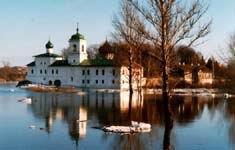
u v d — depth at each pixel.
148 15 25.28
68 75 173.62
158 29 25.27
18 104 78.88
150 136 40.19
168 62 25.62
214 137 41.47
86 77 169.25
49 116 58.00
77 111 65.44
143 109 68.62
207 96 115.56
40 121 52.16
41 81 179.88
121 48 71.31
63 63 176.50
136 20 27.00
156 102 83.88
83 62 171.62
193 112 67.31
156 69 48.72
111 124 48.97
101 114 60.78
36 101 87.75
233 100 98.94
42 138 39.56
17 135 41.31
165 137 26.52
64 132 43.09
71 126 47.53
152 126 47.09
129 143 36.91
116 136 40.38
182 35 25.12
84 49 175.12
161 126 47.12
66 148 35.06
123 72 151.12
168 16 24.97
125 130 42.66
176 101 93.56
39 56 180.75
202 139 40.25
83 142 37.53
